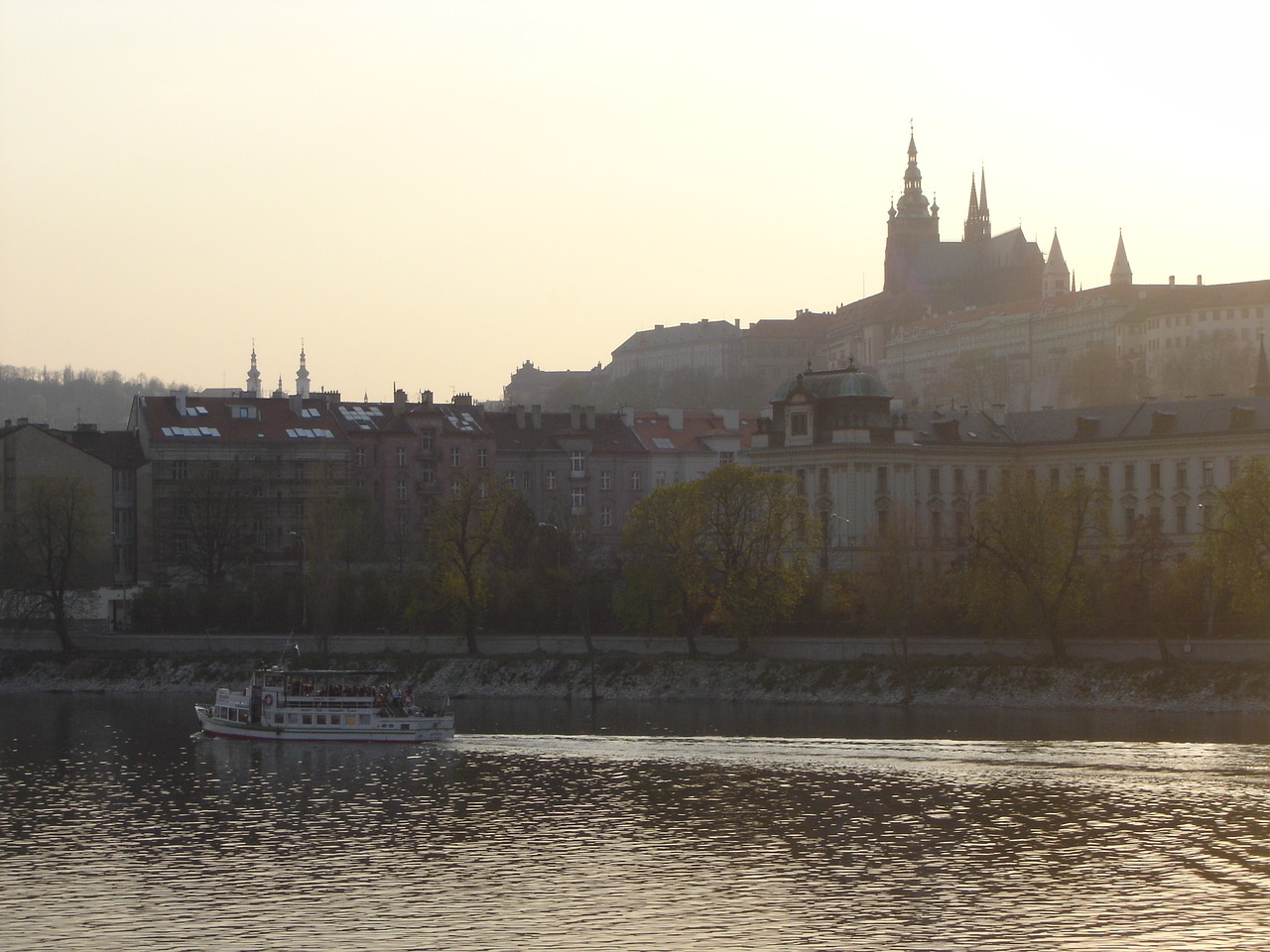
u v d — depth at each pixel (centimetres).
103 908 13462
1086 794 16675
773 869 14438
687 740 19712
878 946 12481
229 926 13012
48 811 16738
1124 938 12606
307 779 18175
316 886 14062
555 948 12469
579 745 19688
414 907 13450
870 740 19425
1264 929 12775
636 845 15250
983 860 14625
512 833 15712
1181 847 14875
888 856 14800
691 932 12812
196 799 17250
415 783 17888
